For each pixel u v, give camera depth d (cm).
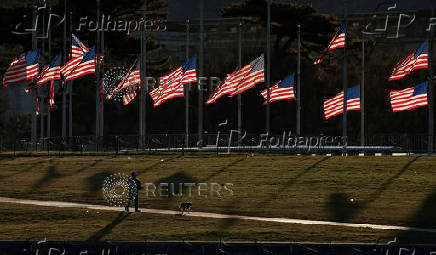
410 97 18438
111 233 10794
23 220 11750
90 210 12531
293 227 11219
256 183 14938
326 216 12094
